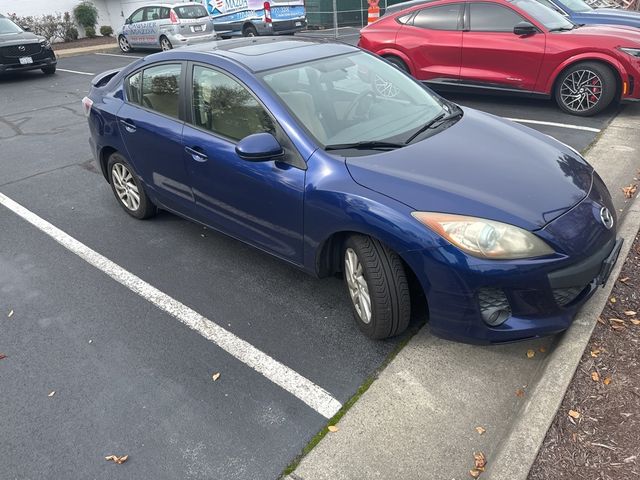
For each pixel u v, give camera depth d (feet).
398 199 8.70
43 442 8.40
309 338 10.34
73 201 17.72
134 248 14.30
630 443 7.43
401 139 10.43
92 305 11.90
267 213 10.82
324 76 11.62
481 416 8.26
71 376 9.77
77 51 58.65
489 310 8.40
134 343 10.55
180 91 12.57
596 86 22.03
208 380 9.45
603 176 16.40
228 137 11.41
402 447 7.83
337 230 9.36
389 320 9.31
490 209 8.38
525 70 23.54
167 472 7.76
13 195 18.53
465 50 24.82
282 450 7.96
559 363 8.66
